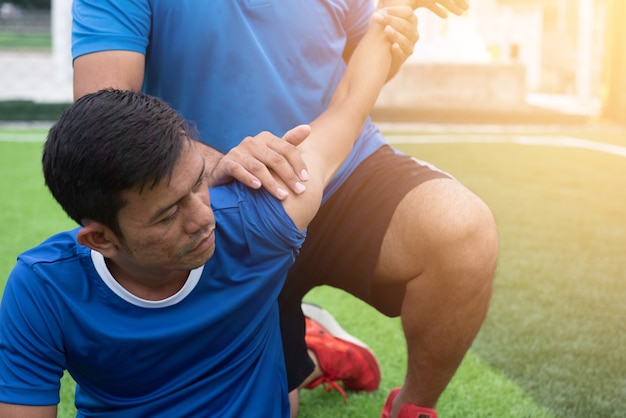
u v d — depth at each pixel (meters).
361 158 1.75
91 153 1.04
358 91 1.54
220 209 1.28
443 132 7.30
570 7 11.98
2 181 4.65
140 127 1.05
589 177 5.18
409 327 1.67
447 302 1.61
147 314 1.24
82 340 1.22
